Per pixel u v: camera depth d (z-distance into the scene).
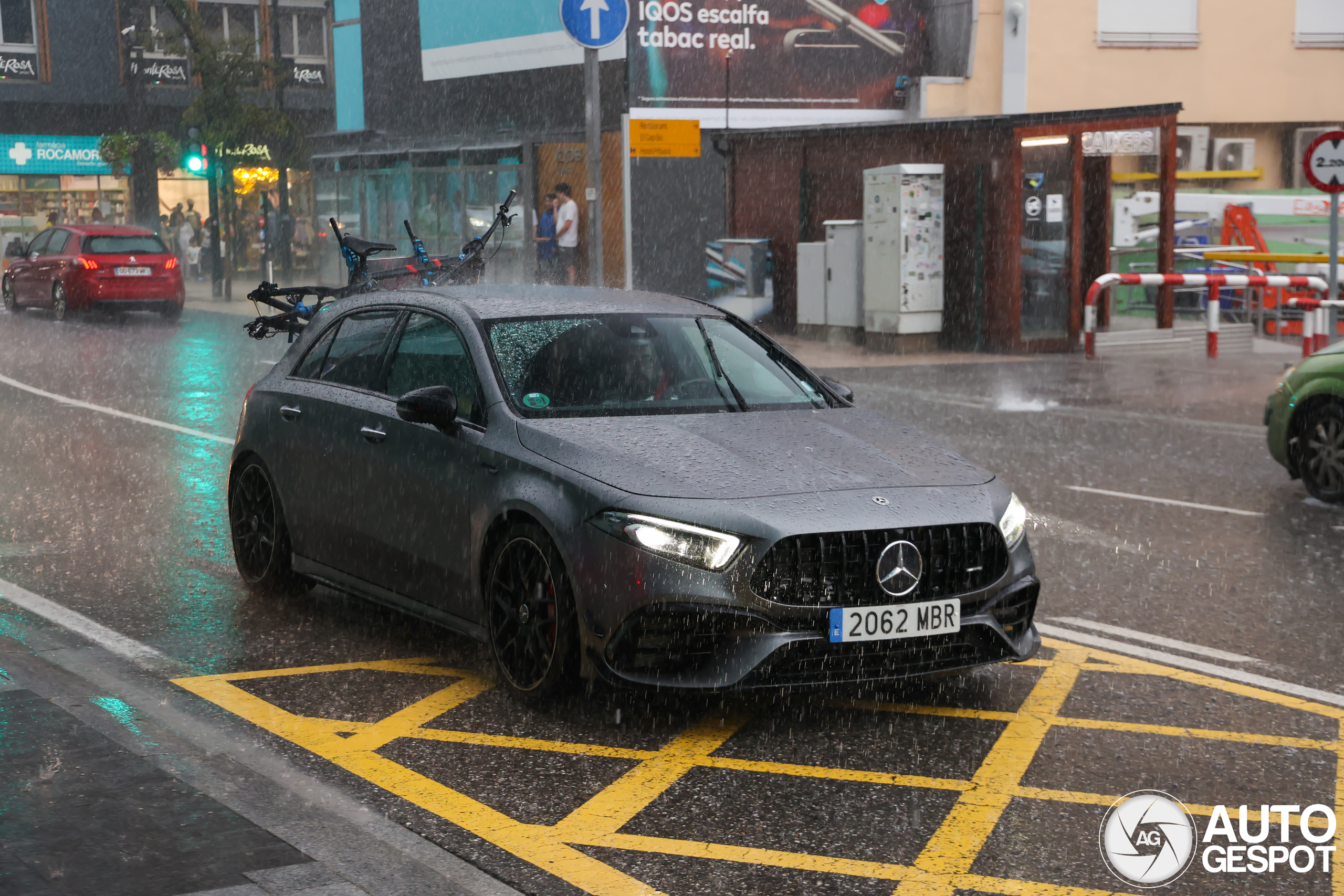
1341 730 5.26
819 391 6.39
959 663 5.23
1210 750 5.05
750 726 5.31
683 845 4.23
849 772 4.84
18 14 38.22
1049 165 19.88
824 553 4.94
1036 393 15.95
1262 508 9.66
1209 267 24.95
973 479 5.47
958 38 25.89
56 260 25.55
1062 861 4.13
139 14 37.69
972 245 20.17
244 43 31.09
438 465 5.78
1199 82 27.75
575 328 6.14
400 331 6.48
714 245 23.36
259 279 37.12
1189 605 7.10
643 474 5.13
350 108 31.53
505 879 3.97
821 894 3.91
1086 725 5.32
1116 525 9.05
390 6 29.66
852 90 25.47
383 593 6.23
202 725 5.21
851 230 20.91
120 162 33.31
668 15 23.83
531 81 25.98
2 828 4.03
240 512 7.26
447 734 5.20
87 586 7.36
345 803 4.48
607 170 24.38
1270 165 28.73
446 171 27.16
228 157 31.52
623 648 4.98
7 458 11.41
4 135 38.19
